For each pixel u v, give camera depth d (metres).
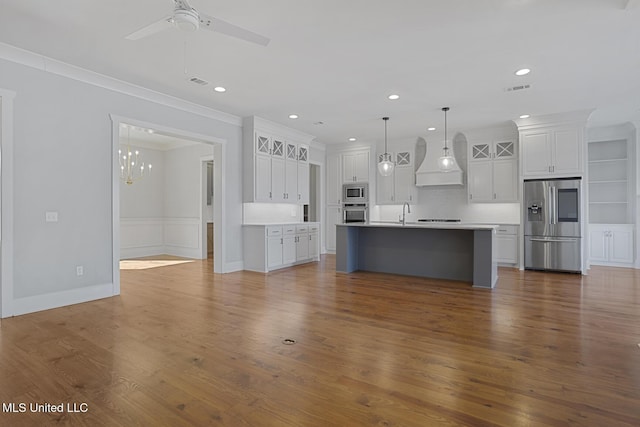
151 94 4.70
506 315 3.51
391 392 2.05
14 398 1.98
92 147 4.11
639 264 6.25
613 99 5.05
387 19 2.96
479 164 6.90
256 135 6.16
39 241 3.68
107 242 4.26
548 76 4.20
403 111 5.67
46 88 3.73
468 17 2.93
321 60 3.76
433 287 4.80
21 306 3.55
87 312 3.62
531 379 2.20
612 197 6.76
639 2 2.68
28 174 3.60
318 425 1.74
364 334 2.99
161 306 3.86
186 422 1.75
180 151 8.31
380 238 5.95
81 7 2.76
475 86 4.54
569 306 3.84
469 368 2.35
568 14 2.88
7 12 2.82
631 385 2.12
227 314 3.56
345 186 8.37
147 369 2.33
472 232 5.20
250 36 2.46
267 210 6.88
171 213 8.51
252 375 2.25
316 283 5.07
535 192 6.07
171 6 2.75
